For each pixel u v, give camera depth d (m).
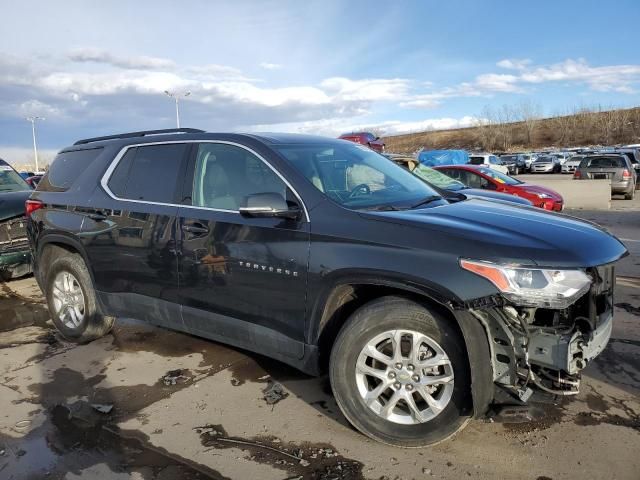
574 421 3.33
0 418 3.51
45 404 3.70
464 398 2.87
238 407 3.61
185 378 4.07
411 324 2.93
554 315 2.93
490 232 2.93
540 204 11.50
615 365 4.13
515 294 2.65
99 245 4.42
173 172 4.09
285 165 3.51
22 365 4.40
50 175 5.18
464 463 2.93
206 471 2.90
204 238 3.71
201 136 4.04
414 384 2.99
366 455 3.02
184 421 3.44
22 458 3.06
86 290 4.71
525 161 43.59
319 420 3.43
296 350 3.37
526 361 2.79
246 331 3.59
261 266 3.42
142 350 4.67
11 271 6.76
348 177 3.75
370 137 23.31
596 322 3.03
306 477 2.84
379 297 3.10
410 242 2.92
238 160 3.76
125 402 3.71
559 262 2.72
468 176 12.46
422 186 4.18
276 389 3.87
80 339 4.86
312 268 3.19
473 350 2.77
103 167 4.60
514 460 2.94
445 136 110.88
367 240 3.04
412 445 3.04
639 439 3.12
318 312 3.21
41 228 4.93
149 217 4.07
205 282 3.74
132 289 4.26
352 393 3.13
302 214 3.32
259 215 3.33
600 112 96.50
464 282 2.73
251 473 2.88
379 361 3.06
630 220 13.22
